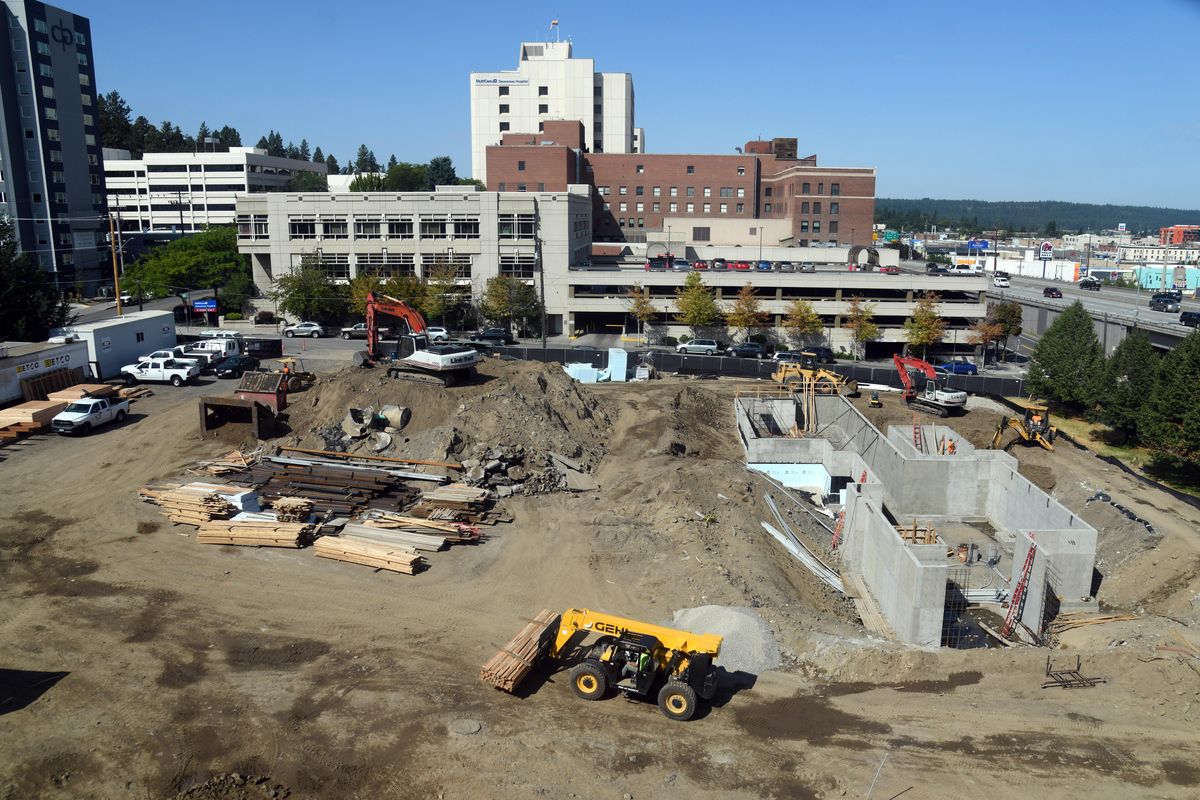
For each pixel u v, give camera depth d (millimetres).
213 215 151875
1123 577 31500
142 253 112125
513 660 20344
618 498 34375
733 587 25766
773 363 61906
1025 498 36094
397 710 19250
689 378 61062
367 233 81062
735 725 19031
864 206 113375
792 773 17297
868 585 31078
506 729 18578
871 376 62562
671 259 96812
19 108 95312
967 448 42156
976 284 77625
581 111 135500
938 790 16781
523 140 115438
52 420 40469
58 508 31516
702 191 117875
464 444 36906
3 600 24312
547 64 134500
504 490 34031
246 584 25703
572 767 17344
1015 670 21266
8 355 45875
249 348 61844
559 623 21609
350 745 17953
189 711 19094
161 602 24391
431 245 80875
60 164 99812
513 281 78625
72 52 101000
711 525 30531
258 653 21750
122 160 151375
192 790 16547
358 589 25672
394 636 22922
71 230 101562
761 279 79500
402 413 38469
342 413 39719
